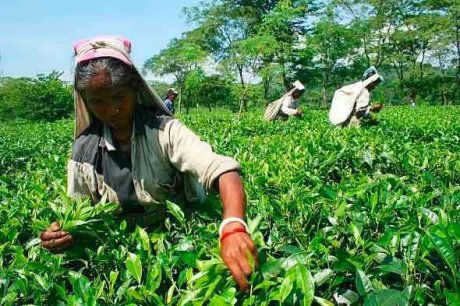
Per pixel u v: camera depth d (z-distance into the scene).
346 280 2.10
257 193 3.37
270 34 31.72
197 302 1.76
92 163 2.65
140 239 2.43
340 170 4.75
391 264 1.95
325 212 2.68
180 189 2.76
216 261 1.81
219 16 50.75
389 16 51.47
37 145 9.84
